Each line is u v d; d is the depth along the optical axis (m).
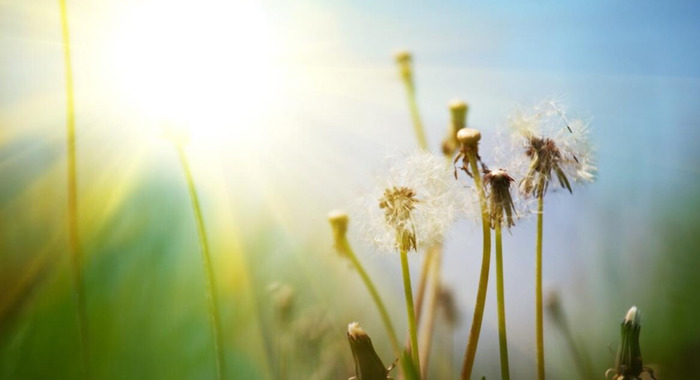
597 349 0.67
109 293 0.61
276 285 0.63
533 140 0.48
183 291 0.64
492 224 0.47
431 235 0.47
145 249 0.65
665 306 0.67
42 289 0.59
